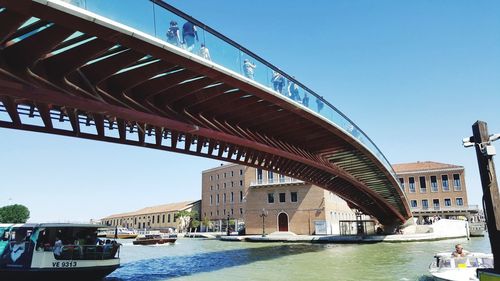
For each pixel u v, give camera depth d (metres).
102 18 9.12
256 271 19.53
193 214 88.00
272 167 24.62
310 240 44.28
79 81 11.48
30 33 9.56
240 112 17.08
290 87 16.70
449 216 67.69
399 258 24.58
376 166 29.42
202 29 12.16
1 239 15.58
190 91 13.80
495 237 6.96
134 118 12.81
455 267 14.60
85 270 15.62
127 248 39.56
